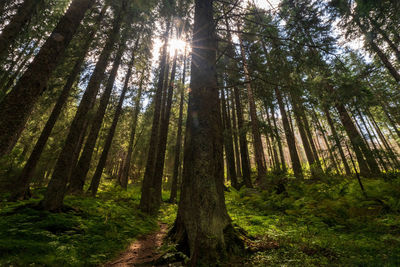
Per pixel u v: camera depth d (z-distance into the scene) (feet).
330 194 24.79
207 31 16.76
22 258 9.57
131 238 18.07
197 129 14.03
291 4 16.47
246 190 37.50
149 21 33.73
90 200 25.71
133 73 50.47
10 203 19.44
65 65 37.68
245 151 47.93
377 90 54.34
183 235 13.56
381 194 20.34
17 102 14.01
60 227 14.94
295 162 42.80
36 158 25.32
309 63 17.06
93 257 12.00
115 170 132.67
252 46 19.52
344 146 24.18
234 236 12.73
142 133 80.74
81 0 18.62
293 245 12.19
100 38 30.27
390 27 26.11
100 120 37.09
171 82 46.88
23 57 39.60
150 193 32.37
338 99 19.45
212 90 15.57
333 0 18.93
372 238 12.41
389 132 80.53
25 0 23.77
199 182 12.55
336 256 10.27
